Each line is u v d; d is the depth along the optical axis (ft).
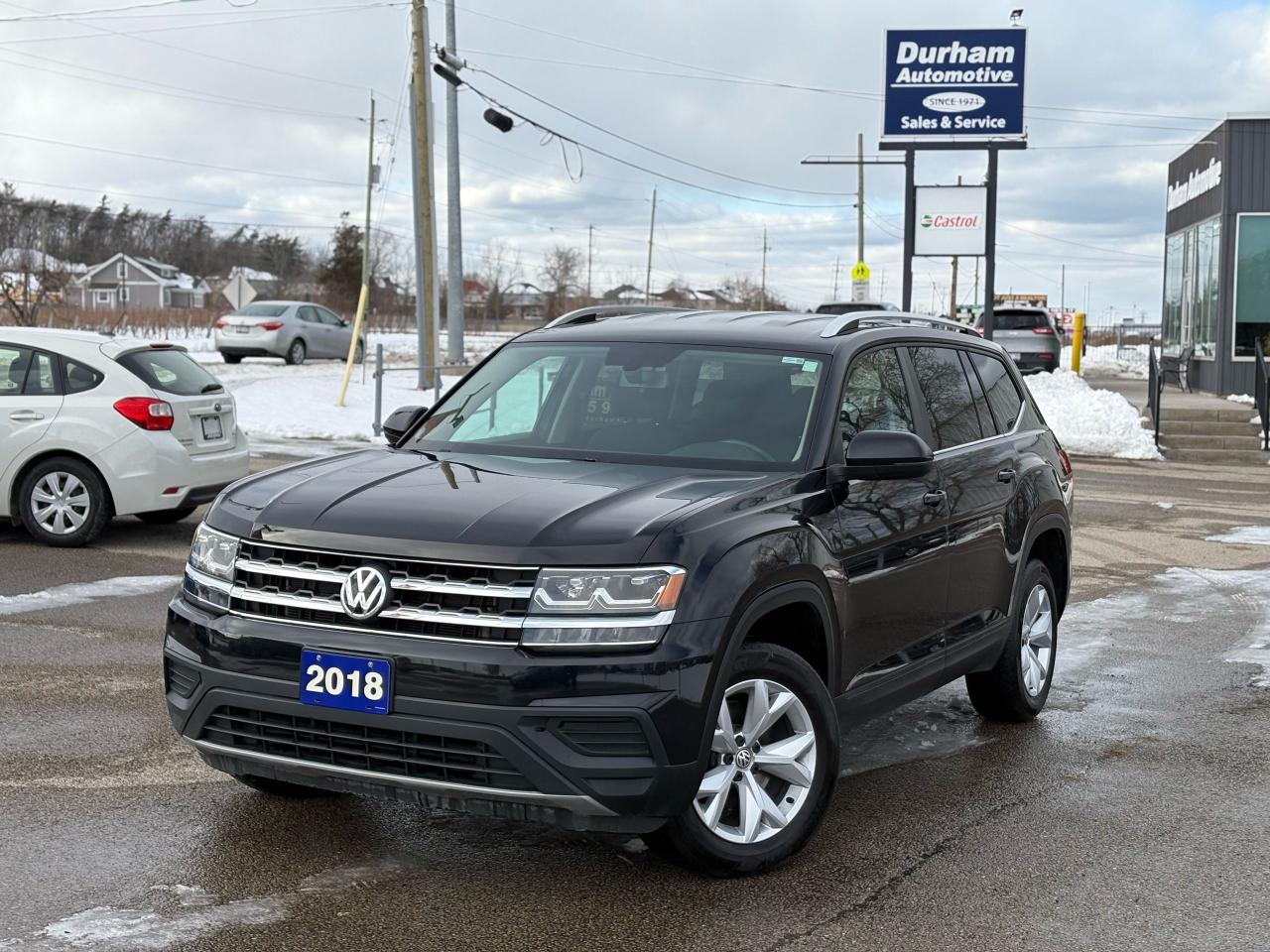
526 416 18.15
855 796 17.99
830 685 15.92
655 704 13.21
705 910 13.94
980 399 21.53
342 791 14.47
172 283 393.50
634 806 13.30
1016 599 21.06
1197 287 99.55
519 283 465.06
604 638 13.24
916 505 17.93
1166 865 15.66
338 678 13.52
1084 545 40.52
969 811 17.46
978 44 90.27
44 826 15.93
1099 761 19.89
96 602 28.48
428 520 14.01
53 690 21.85
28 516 34.78
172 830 15.90
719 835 14.48
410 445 18.24
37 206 351.05
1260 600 32.48
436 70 93.09
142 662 23.68
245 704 14.06
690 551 13.79
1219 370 90.68
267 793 17.19
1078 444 71.92
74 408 34.50
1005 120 90.38
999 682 21.33
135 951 12.64
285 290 343.05
